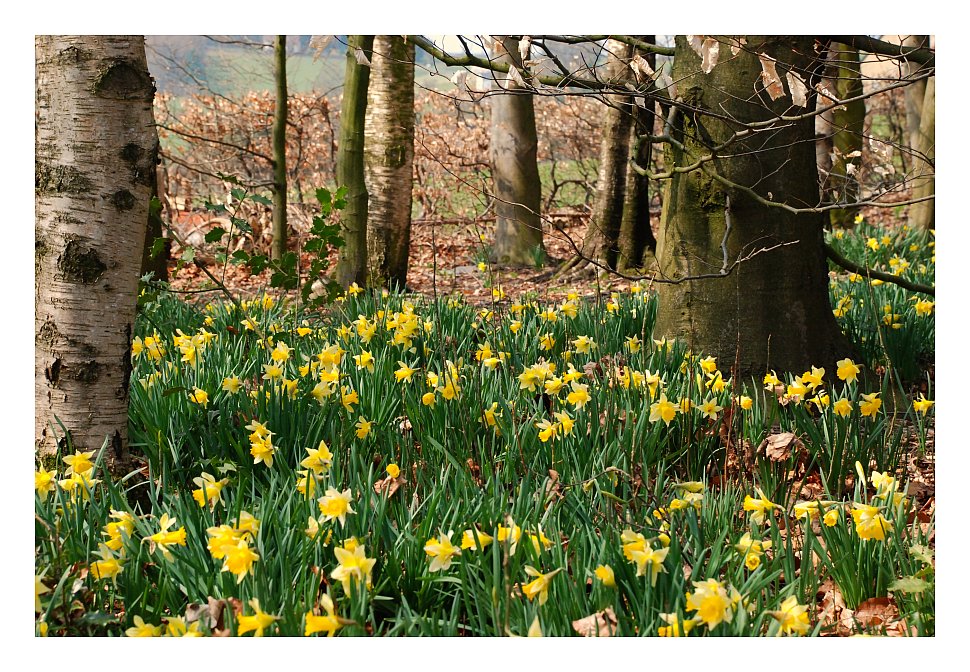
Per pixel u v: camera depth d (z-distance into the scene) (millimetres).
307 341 4945
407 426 3578
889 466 3254
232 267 10320
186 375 3859
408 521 2482
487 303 7547
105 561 2188
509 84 3645
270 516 2363
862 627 2293
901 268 6645
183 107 12695
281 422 3289
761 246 4262
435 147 13359
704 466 3287
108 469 2939
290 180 13062
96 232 2834
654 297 5461
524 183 10383
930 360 5094
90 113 2777
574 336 4957
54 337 2865
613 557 2154
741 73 4145
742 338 4297
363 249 7832
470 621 2256
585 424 3137
